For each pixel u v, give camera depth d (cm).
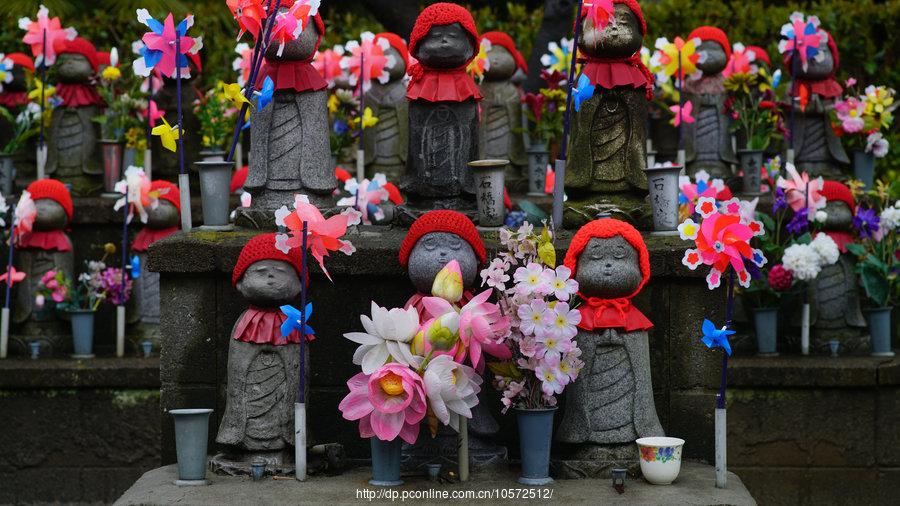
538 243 538
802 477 716
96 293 787
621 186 610
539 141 884
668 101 921
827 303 782
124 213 814
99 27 1048
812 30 841
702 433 587
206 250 580
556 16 1009
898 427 719
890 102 853
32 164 947
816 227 780
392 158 894
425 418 557
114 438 735
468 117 613
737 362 730
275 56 602
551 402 535
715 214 506
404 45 891
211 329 588
